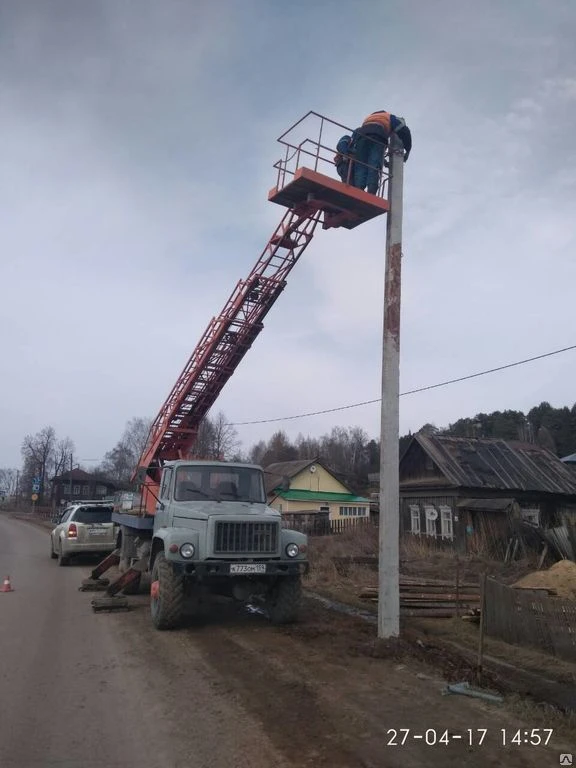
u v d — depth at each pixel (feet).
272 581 28.50
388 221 26.91
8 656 22.84
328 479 157.17
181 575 26.68
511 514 70.54
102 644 24.61
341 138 31.58
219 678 19.69
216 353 42.86
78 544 53.47
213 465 32.07
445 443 89.20
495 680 20.03
